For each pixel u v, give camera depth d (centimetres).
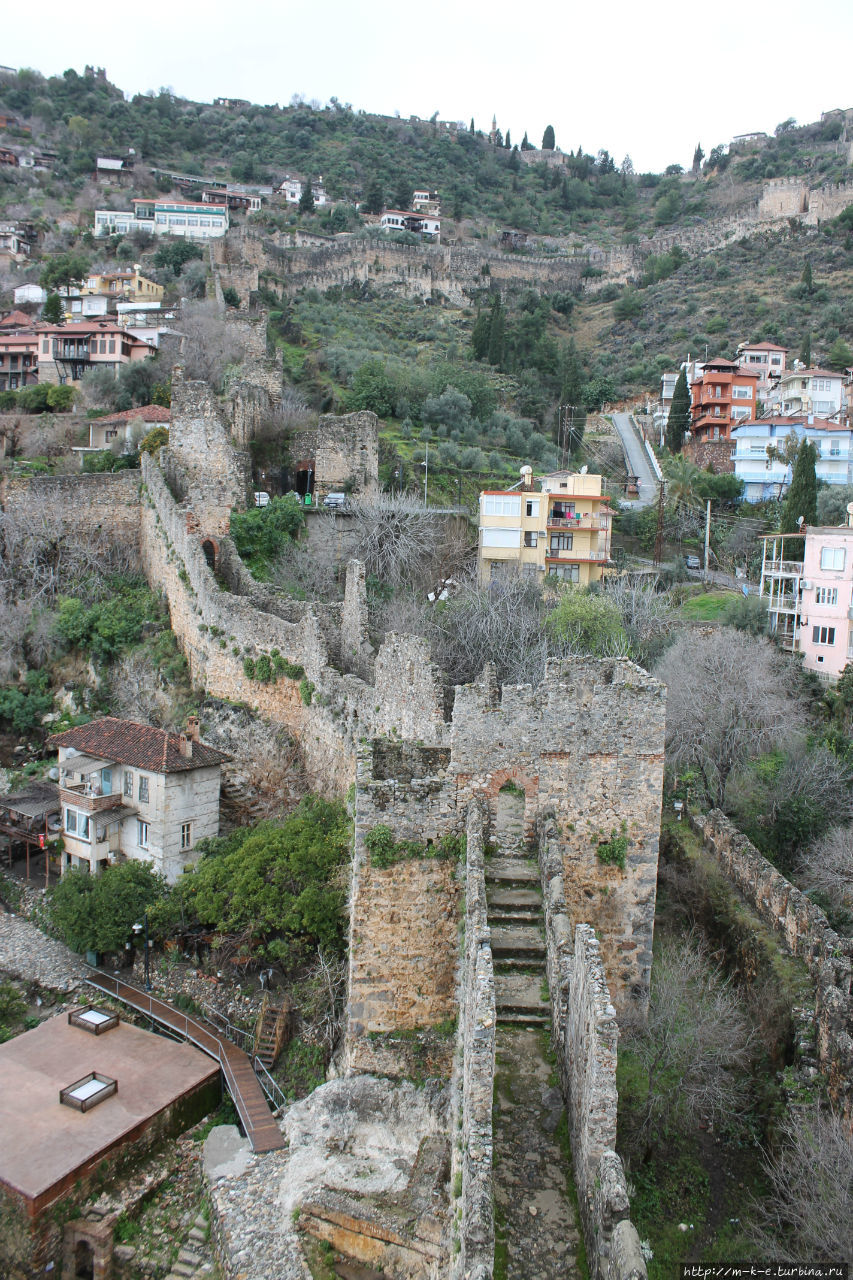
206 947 3572
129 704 4897
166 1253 2498
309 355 8938
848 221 14888
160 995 3484
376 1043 1992
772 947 2575
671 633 4944
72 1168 2633
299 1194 1916
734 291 14125
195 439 5478
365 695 3547
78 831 4125
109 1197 2686
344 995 2898
